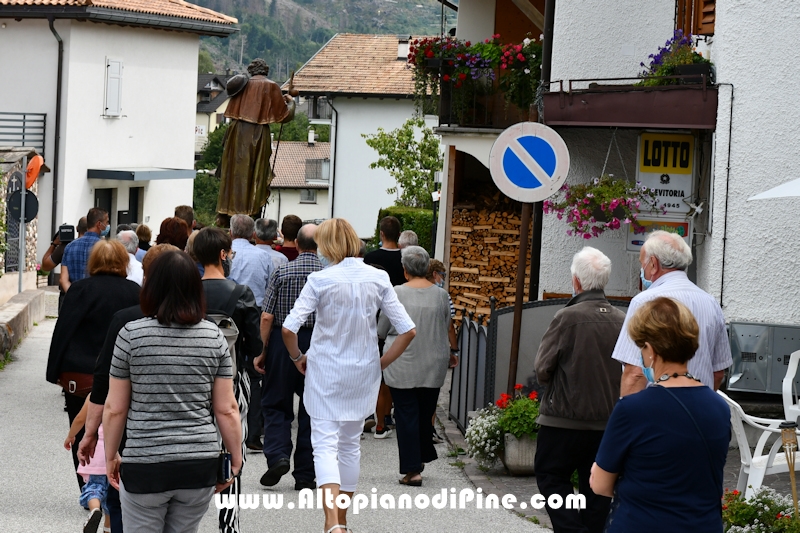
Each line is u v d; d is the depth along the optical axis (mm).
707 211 10578
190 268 4957
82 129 34094
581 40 13297
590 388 6145
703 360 5797
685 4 11516
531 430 8648
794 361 8320
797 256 9602
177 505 4977
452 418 11773
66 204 33594
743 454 7145
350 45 50594
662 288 5871
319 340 6777
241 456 5109
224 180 16453
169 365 4840
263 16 192125
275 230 10219
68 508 7492
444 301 8680
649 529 4191
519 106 17391
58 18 33125
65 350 6875
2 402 11859
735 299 9711
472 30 20188
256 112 16297
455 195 18672
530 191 8664
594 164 11773
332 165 48188
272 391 8172
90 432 5285
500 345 10094
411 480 8484
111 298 6938
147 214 37781
